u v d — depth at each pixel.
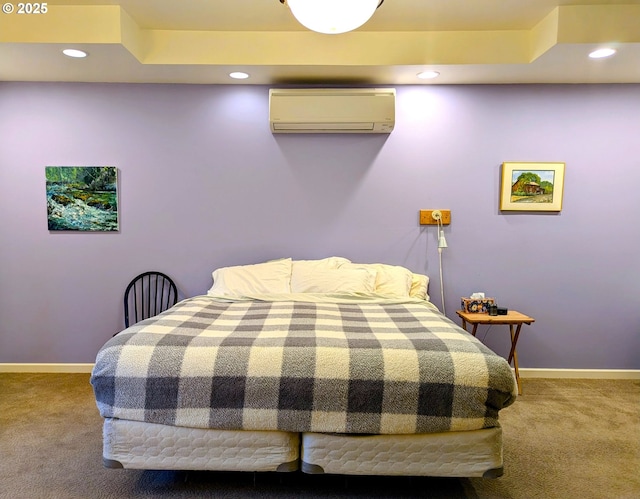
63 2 2.19
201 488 1.71
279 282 2.73
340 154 2.97
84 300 3.00
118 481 1.75
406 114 2.94
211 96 2.92
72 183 2.92
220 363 1.57
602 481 1.76
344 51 2.53
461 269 3.01
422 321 2.04
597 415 2.38
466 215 2.98
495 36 2.51
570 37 2.22
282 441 1.57
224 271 2.81
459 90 2.92
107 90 2.89
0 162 2.91
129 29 2.34
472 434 1.55
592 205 2.94
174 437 1.58
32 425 2.21
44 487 1.70
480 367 1.55
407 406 1.52
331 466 1.57
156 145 2.94
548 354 3.02
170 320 1.93
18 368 3.00
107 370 1.58
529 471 1.84
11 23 2.22
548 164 2.91
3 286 2.98
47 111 2.88
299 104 2.73
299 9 1.43
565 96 2.89
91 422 2.25
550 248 2.97
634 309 2.97
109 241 2.98
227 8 2.24
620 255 2.96
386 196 2.99
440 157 2.95
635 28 2.21
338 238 3.01
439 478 1.80
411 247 3.01
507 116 2.91
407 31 2.51
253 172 2.97
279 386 1.54
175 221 2.98
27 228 2.95
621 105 2.88
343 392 1.53
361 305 2.41
